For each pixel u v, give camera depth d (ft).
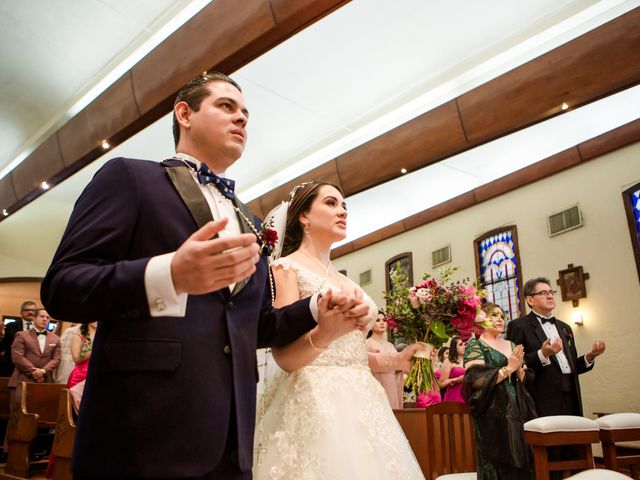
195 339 3.47
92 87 27.09
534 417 10.94
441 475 10.88
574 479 7.41
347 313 4.52
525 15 22.65
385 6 21.83
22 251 41.27
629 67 21.08
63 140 28.37
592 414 26.55
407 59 25.08
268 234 4.60
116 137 25.32
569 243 29.68
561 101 22.88
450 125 26.35
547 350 13.05
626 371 25.81
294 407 6.20
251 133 31.01
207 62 20.54
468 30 23.38
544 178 31.83
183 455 3.15
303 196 8.05
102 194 3.70
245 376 3.70
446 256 36.78
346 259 45.37
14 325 35.96
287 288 6.82
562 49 22.88
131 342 3.31
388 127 29.86
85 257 3.40
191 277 2.90
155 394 3.22
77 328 17.13
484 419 10.69
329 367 6.59
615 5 21.62
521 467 10.25
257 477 5.84
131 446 3.13
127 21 22.81
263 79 26.17
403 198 39.04
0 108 29.63
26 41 24.43
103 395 3.28
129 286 2.98
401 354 8.05
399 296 8.78
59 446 11.91
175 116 4.82
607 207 28.35
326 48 24.14
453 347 18.86
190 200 3.97
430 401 17.26
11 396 20.65
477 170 34.78
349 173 30.73
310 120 29.81
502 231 33.53
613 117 28.58
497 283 33.30
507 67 25.12
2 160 34.96
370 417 6.28
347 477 5.56
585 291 28.19
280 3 18.17
